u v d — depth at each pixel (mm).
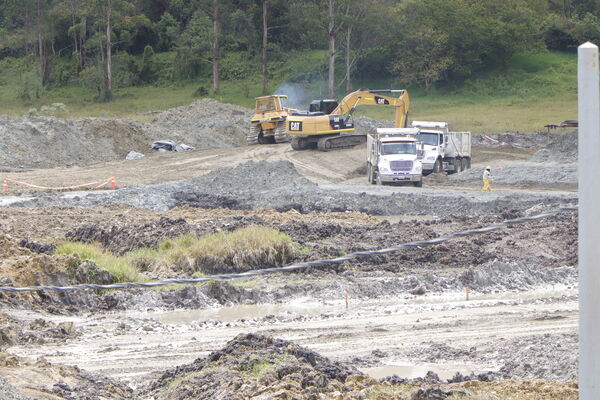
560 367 21953
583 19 189250
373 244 46562
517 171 83750
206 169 89500
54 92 183875
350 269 41719
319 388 17891
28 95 177625
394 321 31141
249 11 184250
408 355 25422
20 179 81875
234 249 40719
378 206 63406
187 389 18734
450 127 134125
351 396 17531
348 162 94312
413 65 168500
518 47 172125
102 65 180250
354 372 20531
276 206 64188
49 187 77438
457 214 61250
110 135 109812
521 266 40594
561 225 51188
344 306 35188
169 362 24688
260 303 35812
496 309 33375
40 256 35188
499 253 45500
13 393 16453
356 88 174875
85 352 26078
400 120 97688
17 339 27266
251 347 21172
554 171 81688
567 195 64250
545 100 158625
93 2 178875
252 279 39000
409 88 175125
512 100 160500
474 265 43344
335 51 172625
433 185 80375
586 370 9938
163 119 131250
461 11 170375
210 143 118625
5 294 32188
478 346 26219
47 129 104312
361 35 168250
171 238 44188
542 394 18375
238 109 136250
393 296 37125
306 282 38125
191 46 185125
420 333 28797
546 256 45469
